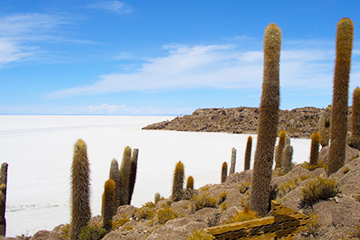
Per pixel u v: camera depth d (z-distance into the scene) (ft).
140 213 32.94
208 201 28.35
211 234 13.19
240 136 231.71
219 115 319.47
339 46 23.54
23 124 472.44
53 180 73.00
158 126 325.21
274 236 14.32
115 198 37.93
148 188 65.67
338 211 15.94
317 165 31.53
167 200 36.78
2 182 36.76
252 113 303.07
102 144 162.20
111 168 38.19
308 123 236.02
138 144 164.55
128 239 24.68
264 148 21.53
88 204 28.22
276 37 21.31
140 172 84.64
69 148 140.97
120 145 158.10
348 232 14.38
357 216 14.93
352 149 30.48
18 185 67.87
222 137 220.84
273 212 14.79
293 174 28.81
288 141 40.52
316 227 15.34
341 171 21.70
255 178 21.93
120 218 33.58
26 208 51.72
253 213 17.81
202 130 291.38
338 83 23.63
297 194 20.44
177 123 330.95
